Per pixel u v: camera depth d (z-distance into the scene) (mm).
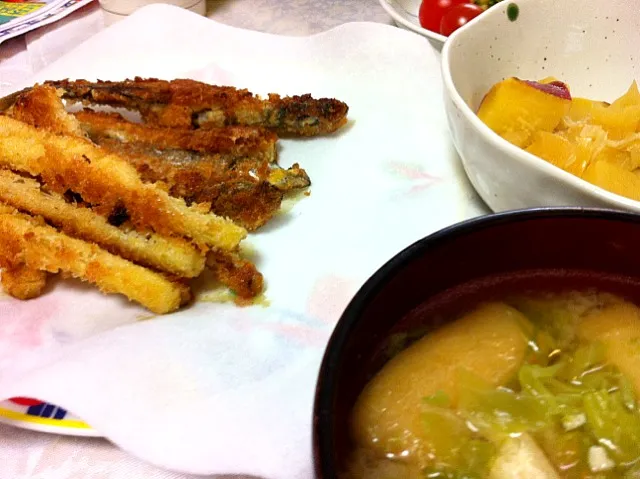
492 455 134
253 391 186
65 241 221
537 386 143
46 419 182
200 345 202
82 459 180
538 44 282
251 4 433
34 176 244
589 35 284
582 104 263
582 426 139
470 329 152
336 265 237
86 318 220
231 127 285
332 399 123
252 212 249
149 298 214
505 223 153
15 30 391
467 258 156
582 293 162
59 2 426
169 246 223
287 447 171
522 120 241
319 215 258
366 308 138
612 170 222
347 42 328
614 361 149
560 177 195
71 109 299
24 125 249
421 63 320
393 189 267
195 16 348
